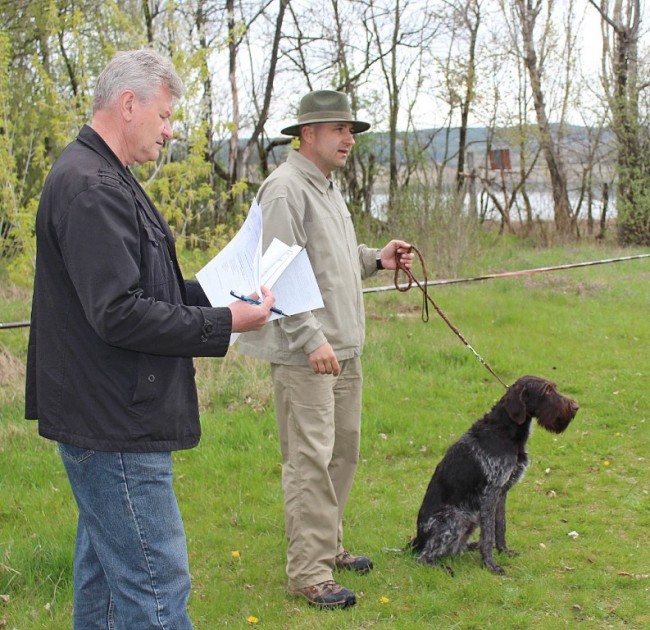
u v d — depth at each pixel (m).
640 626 3.83
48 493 5.49
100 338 2.56
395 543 4.76
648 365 8.77
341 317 4.05
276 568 4.46
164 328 2.50
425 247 14.76
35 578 4.34
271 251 3.10
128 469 2.61
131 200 2.58
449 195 15.22
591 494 5.52
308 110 3.98
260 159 19.72
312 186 4.03
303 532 4.01
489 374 8.48
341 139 4.04
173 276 2.82
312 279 3.55
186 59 9.62
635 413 7.27
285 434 4.05
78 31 10.24
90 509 2.66
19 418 6.79
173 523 2.71
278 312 2.97
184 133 9.95
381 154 21.94
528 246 21.75
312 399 3.94
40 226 2.59
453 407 7.47
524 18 22.56
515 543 4.77
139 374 2.59
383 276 14.18
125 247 2.49
